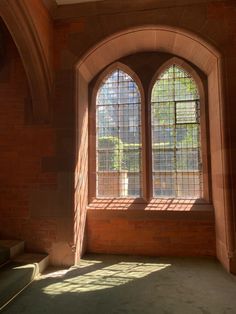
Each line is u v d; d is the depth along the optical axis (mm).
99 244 4617
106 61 4789
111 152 4941
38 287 3213
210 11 3982
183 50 4496
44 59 3932
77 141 4203
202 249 4379
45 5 3994
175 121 4801
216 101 4082
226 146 3771
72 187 4062
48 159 4152
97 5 4145
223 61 3873
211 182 4512
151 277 3512
